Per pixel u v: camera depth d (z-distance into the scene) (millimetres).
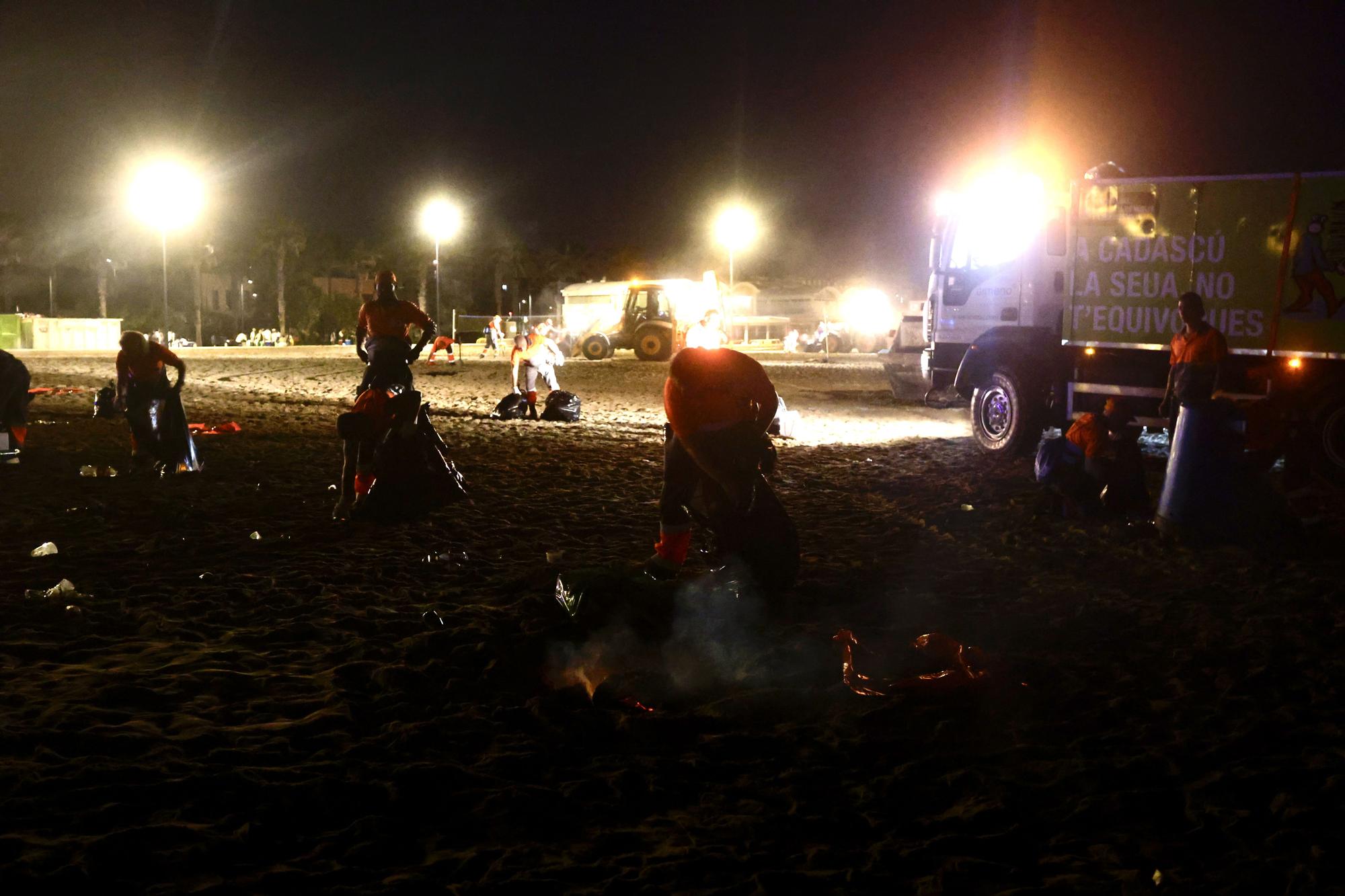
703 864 3365
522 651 5434
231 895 3090
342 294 99312
